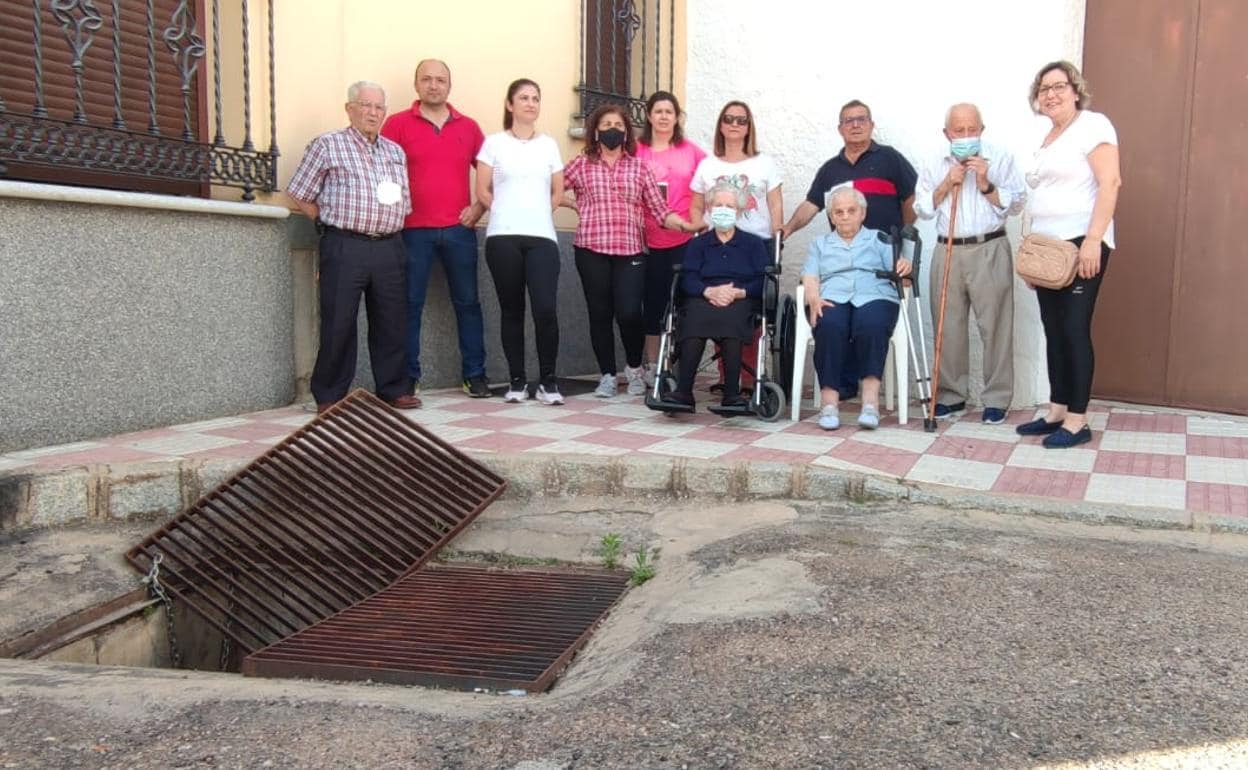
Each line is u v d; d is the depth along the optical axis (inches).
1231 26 256.4
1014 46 266.7
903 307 246.7
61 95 230.1
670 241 291.7
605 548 185.0
